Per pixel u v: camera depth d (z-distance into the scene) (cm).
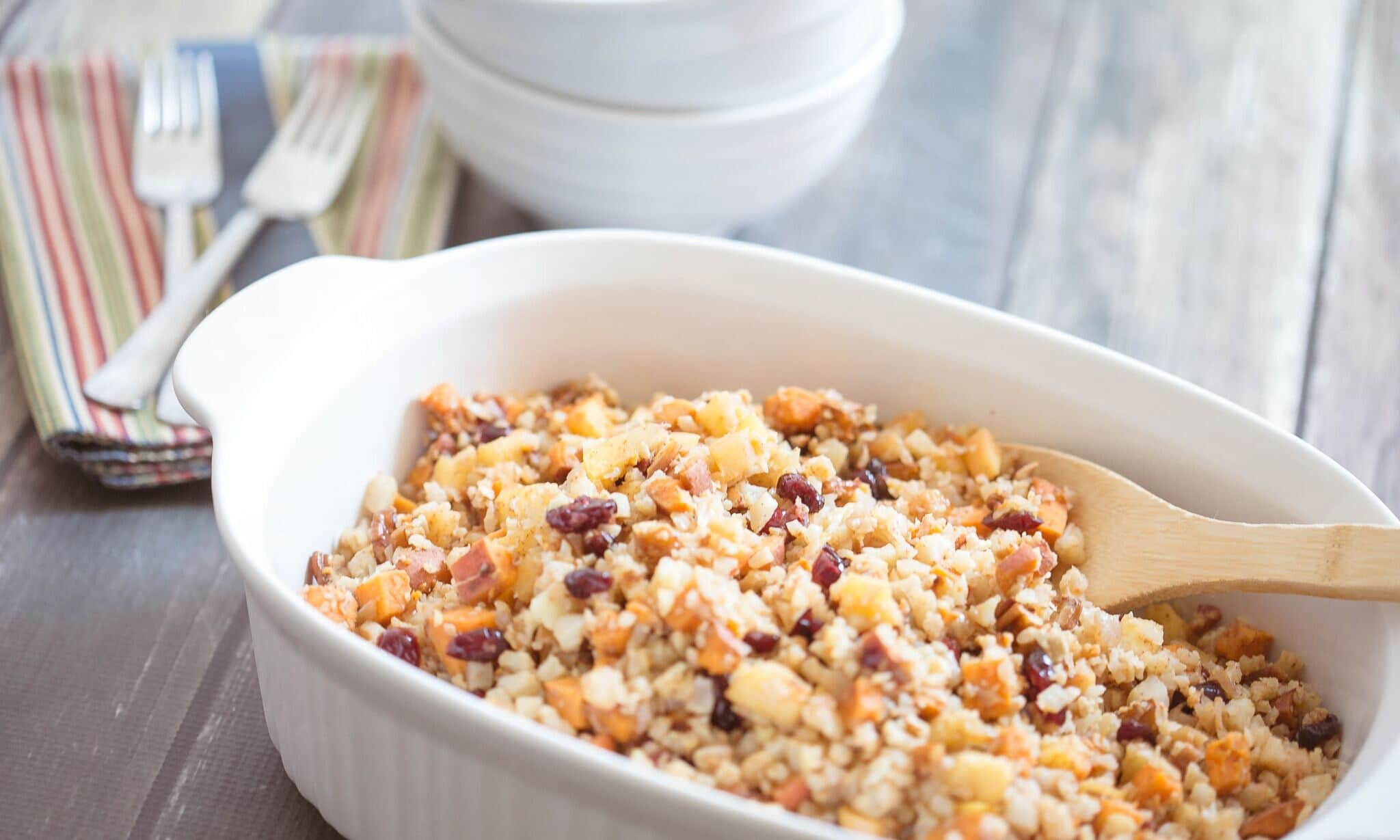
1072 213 82
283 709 60
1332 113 86
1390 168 84
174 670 66
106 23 85
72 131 79
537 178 75
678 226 77
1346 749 61
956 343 66
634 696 59
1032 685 61
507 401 68
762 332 68
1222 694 63
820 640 60
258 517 60
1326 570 61
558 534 62
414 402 67
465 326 67
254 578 58
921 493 66
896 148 84
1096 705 61
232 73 81
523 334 68
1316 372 76
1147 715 62
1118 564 64
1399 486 73
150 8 86
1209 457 64
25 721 65
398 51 82
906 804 58
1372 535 61
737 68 72
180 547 69
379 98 82
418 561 63
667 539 61
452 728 56
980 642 61
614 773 55
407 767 58
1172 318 78
